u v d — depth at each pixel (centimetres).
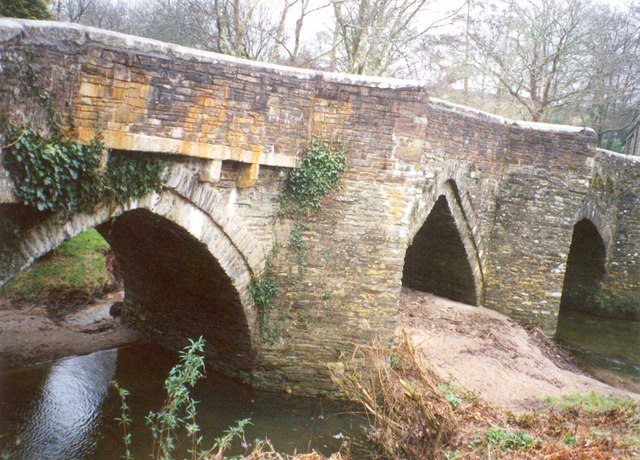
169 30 1838
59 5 2000
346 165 793
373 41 1405
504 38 2081
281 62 1870
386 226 809
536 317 1305
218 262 748
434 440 650
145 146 605
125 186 610
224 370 904
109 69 564
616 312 1667
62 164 536
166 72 614
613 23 2144
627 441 680
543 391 930
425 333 1062
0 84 472
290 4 1435
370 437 738
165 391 867
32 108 507
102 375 902
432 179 1066
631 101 2348
